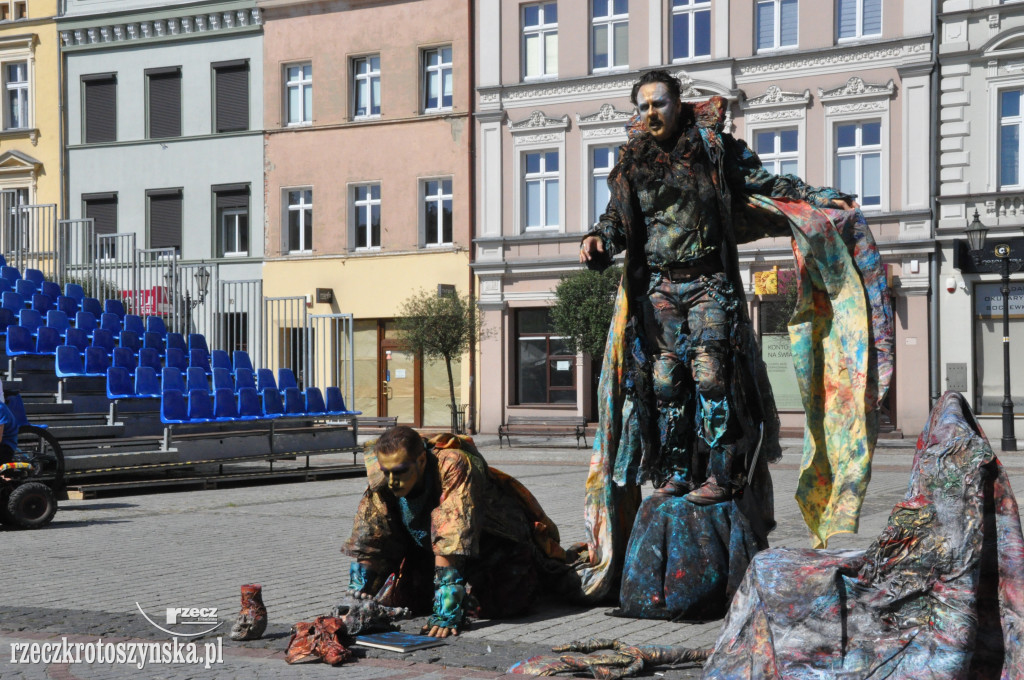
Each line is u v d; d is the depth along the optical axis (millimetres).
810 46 28312
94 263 22703
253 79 34969
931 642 4055
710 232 6453
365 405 33562
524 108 31469
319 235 34094
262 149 34781
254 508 13508
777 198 6387
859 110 27734
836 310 6070
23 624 6363
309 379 21234
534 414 31297
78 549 9781
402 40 33000
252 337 21906
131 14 36188
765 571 4426
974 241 25500
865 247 6082
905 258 27172
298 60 34375
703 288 6492
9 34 37656
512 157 31672
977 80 26625
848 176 28156
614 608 6738
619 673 5016
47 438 12078
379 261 33281
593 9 31000
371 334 33531
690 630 6070
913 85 27188
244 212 35281
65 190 37031
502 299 31672
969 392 26625
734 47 29000
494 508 6477
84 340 19172
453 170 32375
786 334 27844
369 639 5734
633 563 6449
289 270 34375
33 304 20219
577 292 26828
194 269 22125
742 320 6520
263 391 18297
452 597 6020
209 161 35438
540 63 31641
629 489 6980
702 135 6395
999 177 26562
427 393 32781
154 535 10789
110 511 13250
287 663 5371
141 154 36188
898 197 27422
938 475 4078
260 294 21828
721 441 6355
